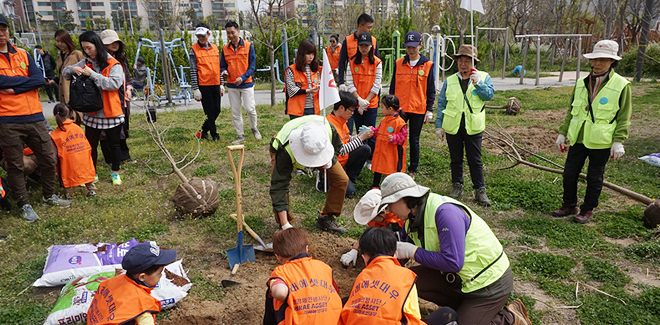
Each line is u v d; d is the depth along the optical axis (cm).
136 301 271
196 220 515
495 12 2983
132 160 758
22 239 470
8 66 494
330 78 404
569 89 1619
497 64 2825
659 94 1397
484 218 536
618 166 708
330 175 461
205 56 818
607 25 2822
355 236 487
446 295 326
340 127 524
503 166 727
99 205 569
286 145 414
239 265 426
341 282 397
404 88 641
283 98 1588
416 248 301
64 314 327
